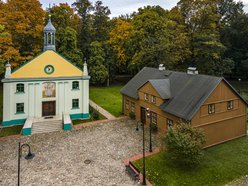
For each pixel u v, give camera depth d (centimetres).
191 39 4994
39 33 3984
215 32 5106
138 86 3256
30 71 2894
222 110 2383
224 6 6378
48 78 2967
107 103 4000
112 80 5894
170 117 2450
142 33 4916
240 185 1698
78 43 5597
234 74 6344
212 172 1859
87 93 3188
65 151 2205
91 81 5241
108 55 5522
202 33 4894
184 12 5156
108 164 1973
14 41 3922
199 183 1725
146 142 2408
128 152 2191
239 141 2477
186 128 1952
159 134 2623
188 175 1822
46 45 3028
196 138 1902
